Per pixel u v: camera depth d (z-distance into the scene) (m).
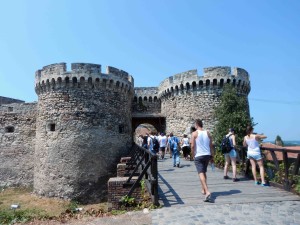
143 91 31.45
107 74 24.12
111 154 23.66
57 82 23.19
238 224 5.87
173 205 7.65
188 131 25.41
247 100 26.78
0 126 29.02
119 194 8.90
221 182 10.80
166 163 18.39
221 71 25.30
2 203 21.56
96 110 23.27
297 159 8.47
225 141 11.24
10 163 28.25
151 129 40.97
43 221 7.61
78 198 21.56
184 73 26.53
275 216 6.31
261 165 10.05
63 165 22.05
